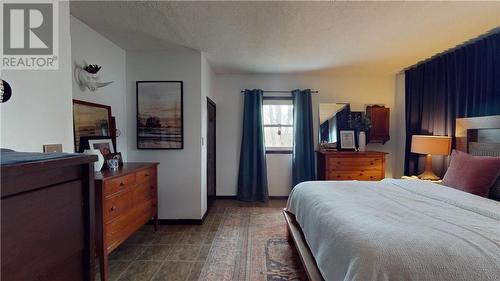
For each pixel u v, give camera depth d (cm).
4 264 47
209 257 239
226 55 338
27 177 52
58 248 60
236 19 231
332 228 146
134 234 295
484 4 203
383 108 439
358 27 247
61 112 141
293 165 442
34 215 53
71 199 64
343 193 211
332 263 133
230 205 416
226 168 455
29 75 122
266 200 436
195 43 295
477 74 279
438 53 330
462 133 290
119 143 314
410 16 224
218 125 452
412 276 103
